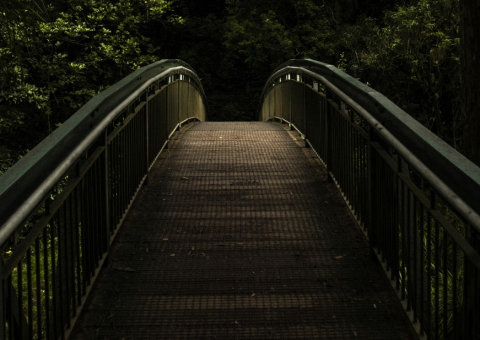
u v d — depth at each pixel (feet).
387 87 53.36
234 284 14.11
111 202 16.14
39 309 9.61
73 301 11.85
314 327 12.19
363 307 12.97
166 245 16.37
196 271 14.79
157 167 24.41
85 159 13.28
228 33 77.56
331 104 20.75
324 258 15.48
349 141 18.37
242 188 21.45
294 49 75.77
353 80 17.04
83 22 52.60
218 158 26.16
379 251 14.73
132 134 19.27
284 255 15.71
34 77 51.55
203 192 21.03
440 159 9.18
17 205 8.14
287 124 38.45
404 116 11.76
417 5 51.01
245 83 97.81
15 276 19.76
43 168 9.44
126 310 12.87
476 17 21.48
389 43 51.93
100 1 53.67
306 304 13.12
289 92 36.14
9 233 7.52
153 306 13.05
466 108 22.06
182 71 35.01
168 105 29.17
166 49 91.76
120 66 55.21
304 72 27.17
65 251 11.39
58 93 56.39
